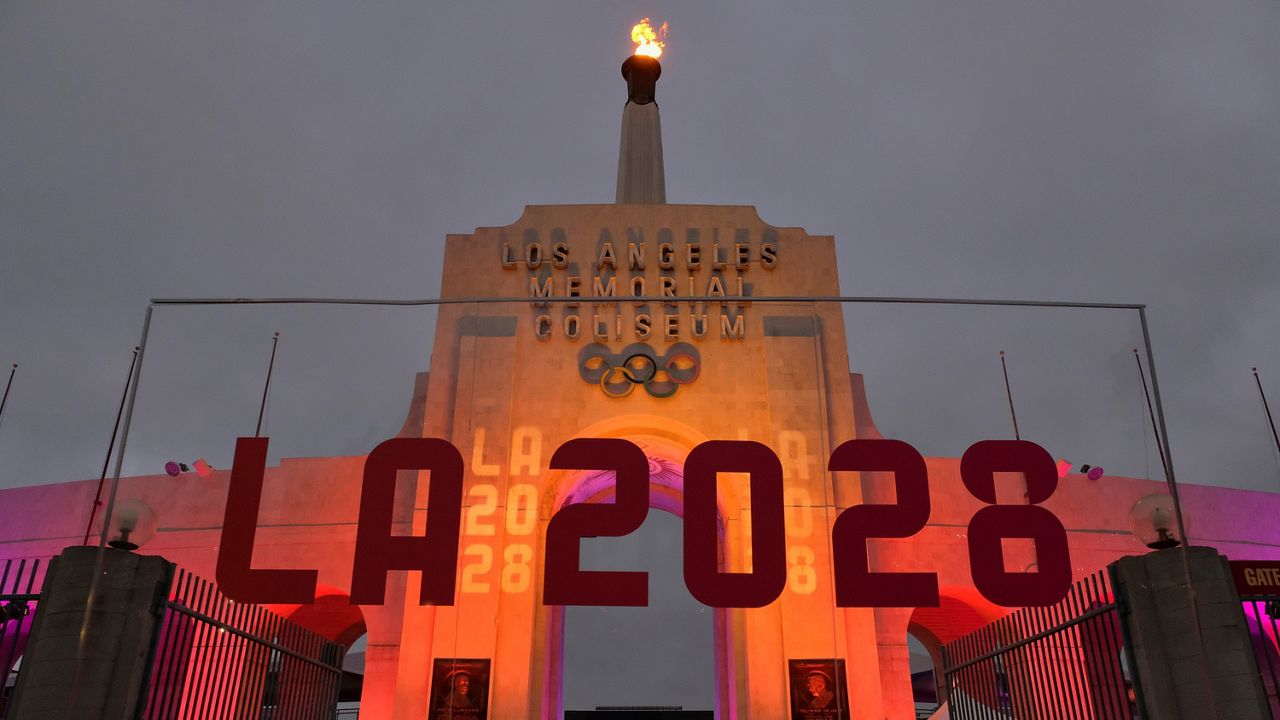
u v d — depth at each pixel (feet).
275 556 116.26
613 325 116.57
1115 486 122.11
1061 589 77.61
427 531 80.07
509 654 100.01
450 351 115.75
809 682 97.14
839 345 116.06
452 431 111.55
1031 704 59.72
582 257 120.16
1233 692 42.86
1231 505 127.03
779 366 113.09
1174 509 48.37
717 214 122.83
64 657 44.78
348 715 155.43
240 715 60.03
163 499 121.29
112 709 45.78
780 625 101.50
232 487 80.69
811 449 108.78
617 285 118.42
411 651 100.58
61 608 45.88
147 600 48.91
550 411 112.37
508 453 109.19
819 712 95.91
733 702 105.09
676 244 121.08
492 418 109.81
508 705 97.81
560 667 120.06
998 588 77.87
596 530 81.46
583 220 122.01
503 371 112.27
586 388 113.80
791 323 116.16
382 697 107.86
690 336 116.26
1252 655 43.52
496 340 113.91
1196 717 43.47
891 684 110.73
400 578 112.57
